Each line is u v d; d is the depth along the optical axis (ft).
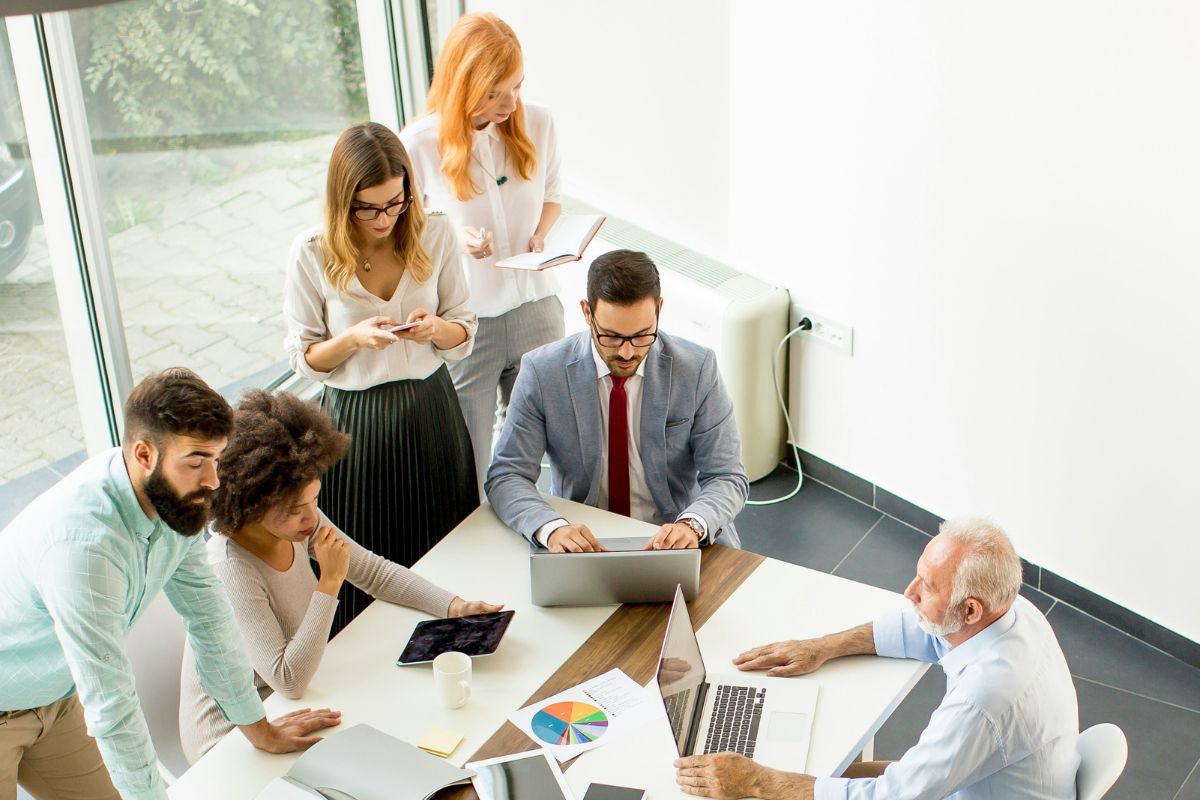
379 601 8.60
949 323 12.18
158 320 10.85
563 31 14.62
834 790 6.75
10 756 7.41
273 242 12.26
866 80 11.96
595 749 7.20
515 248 11.55
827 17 12.07
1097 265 10.72
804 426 14.37
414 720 7.48
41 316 9.60
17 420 9.61
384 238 9.51
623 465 9.62
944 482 12.96
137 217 10.39
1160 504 11.03
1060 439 11.62
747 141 13.41
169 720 8.29
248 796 7.00
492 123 10.89
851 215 12.68
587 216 11.45
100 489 6.48
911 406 12.96
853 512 13.87
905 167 11.95
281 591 8.01
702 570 8.82
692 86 13.67
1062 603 12.23
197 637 7.14
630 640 8.13
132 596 6.75
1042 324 11.35
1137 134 10.05
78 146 9.39
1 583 6.72
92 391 10.29
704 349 9.53
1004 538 6.86
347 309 9.55
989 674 6.76
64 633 6.41
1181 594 11.17
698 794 6.82
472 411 11.99
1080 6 10.08
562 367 9.43
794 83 12.65
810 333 13.74
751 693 7.61
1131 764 10.23
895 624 7.81
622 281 8.46
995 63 10.84
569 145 15.38
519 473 9.53
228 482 7.31
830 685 7.68
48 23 8.87
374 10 13.55
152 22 10.17
